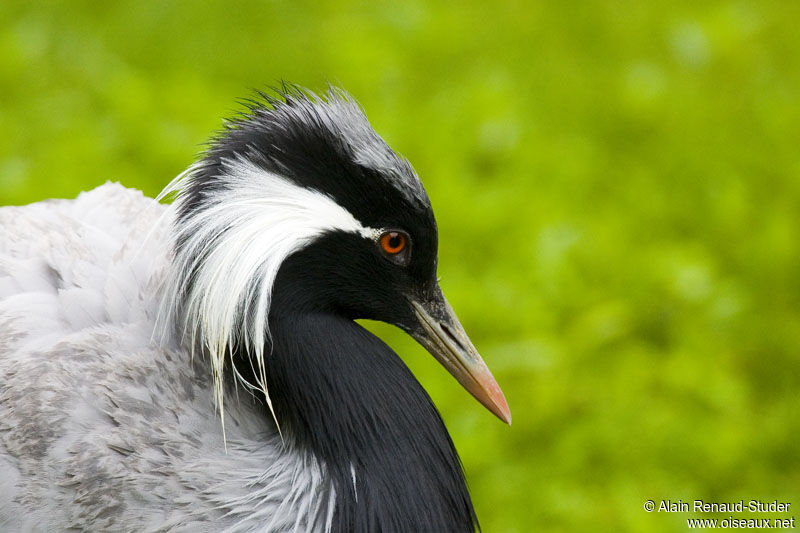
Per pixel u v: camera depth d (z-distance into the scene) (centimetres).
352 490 602
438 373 1023
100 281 634
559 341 1059
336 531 599
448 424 969
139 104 1301
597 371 1040
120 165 1204
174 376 604
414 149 1296
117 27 1594
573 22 1683
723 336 1097
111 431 584
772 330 1106
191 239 588
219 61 1535
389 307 634
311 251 598
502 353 1022
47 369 596
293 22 1638
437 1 1720
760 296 1158
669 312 1112
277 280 598
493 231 1184
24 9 1594
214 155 596
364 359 619
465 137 1332
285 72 1504
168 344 615
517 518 903
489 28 1661
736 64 1566
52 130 1298
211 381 612
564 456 952
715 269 1185
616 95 1502
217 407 606
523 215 1219
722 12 1630
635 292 1128
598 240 1189
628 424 979
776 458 988
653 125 1434
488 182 1282
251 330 597
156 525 576
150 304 625
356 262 609
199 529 582
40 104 1371
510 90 1448
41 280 636
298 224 584
